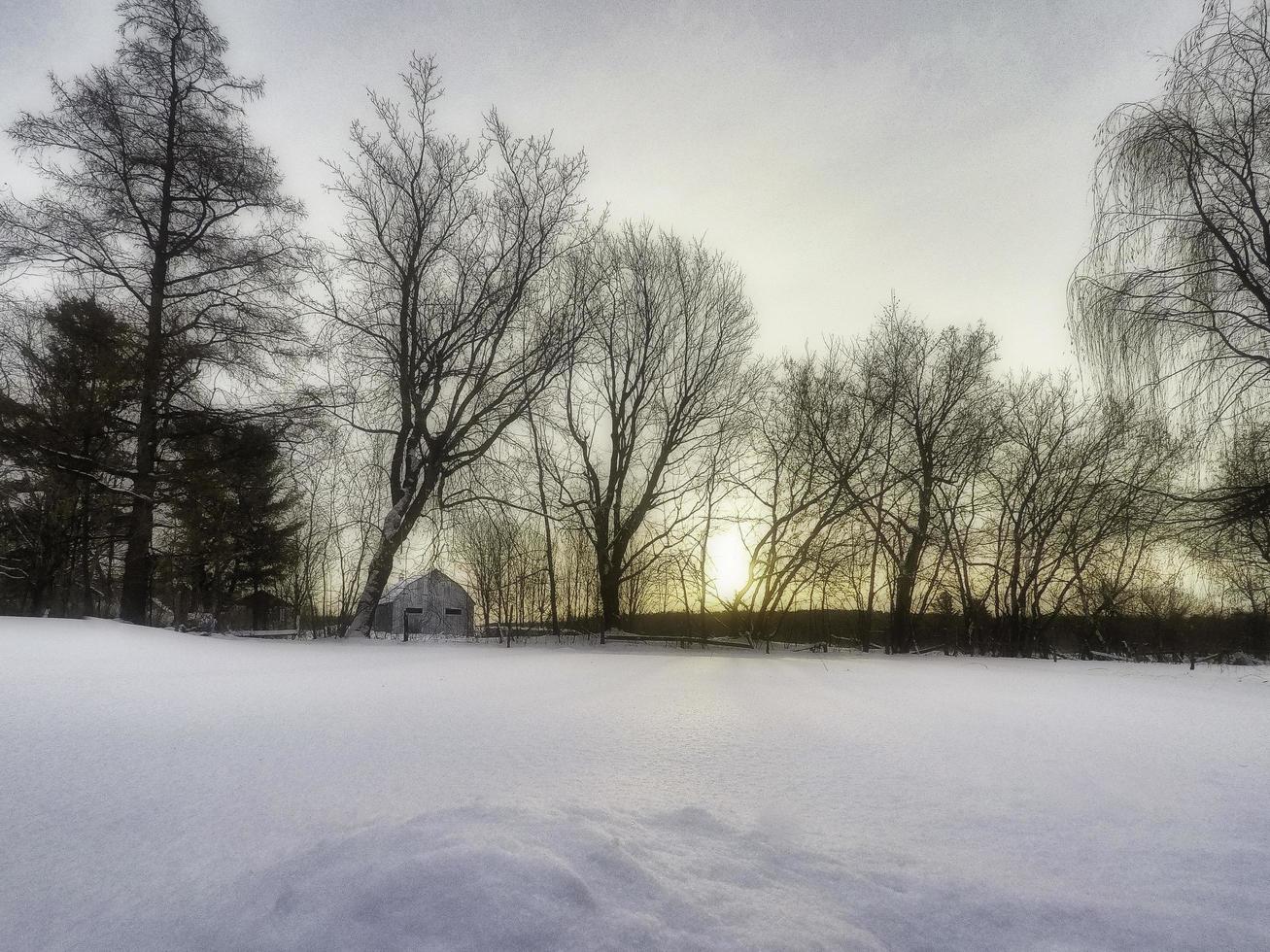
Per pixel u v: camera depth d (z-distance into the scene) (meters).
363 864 2.56
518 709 6.57
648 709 6.79
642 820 3.30
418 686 8.23
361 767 4.25
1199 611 24.91
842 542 20.67
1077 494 22.03
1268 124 11.03
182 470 18.17
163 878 2.75
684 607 20.92
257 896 2.53
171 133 18.86
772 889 2.67
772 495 21.36
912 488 21.75
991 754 5.01
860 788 4.07
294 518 27.62
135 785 3.84
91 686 7.04
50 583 20.27
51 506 19.05
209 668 9.19
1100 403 14.77
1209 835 3.34
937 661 16.41
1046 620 23.27
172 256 19.00
